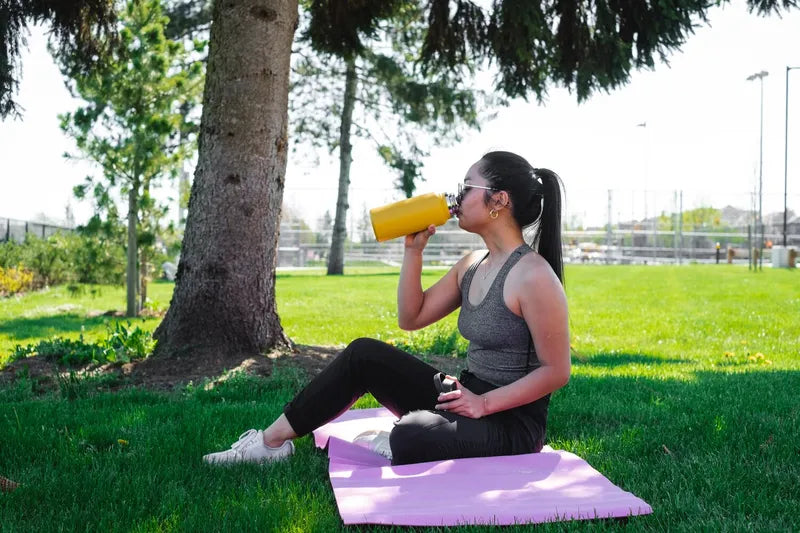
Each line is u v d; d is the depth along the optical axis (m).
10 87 6.32
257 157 5.12
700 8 6.64
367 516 2.00
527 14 6.48
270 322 5.30
